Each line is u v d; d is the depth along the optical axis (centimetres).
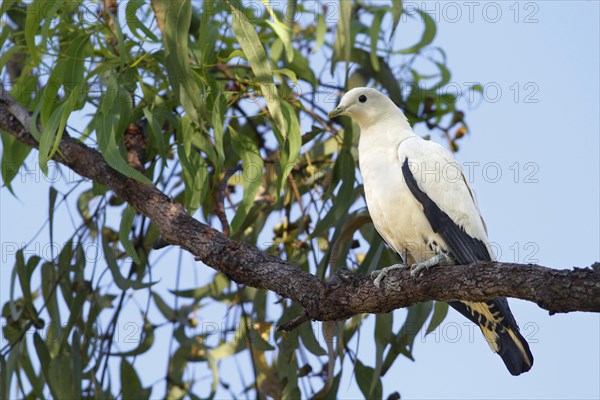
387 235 1077
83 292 1229
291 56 1096
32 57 1120
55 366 1210
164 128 1182
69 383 1205
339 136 1242
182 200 1323
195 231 954
